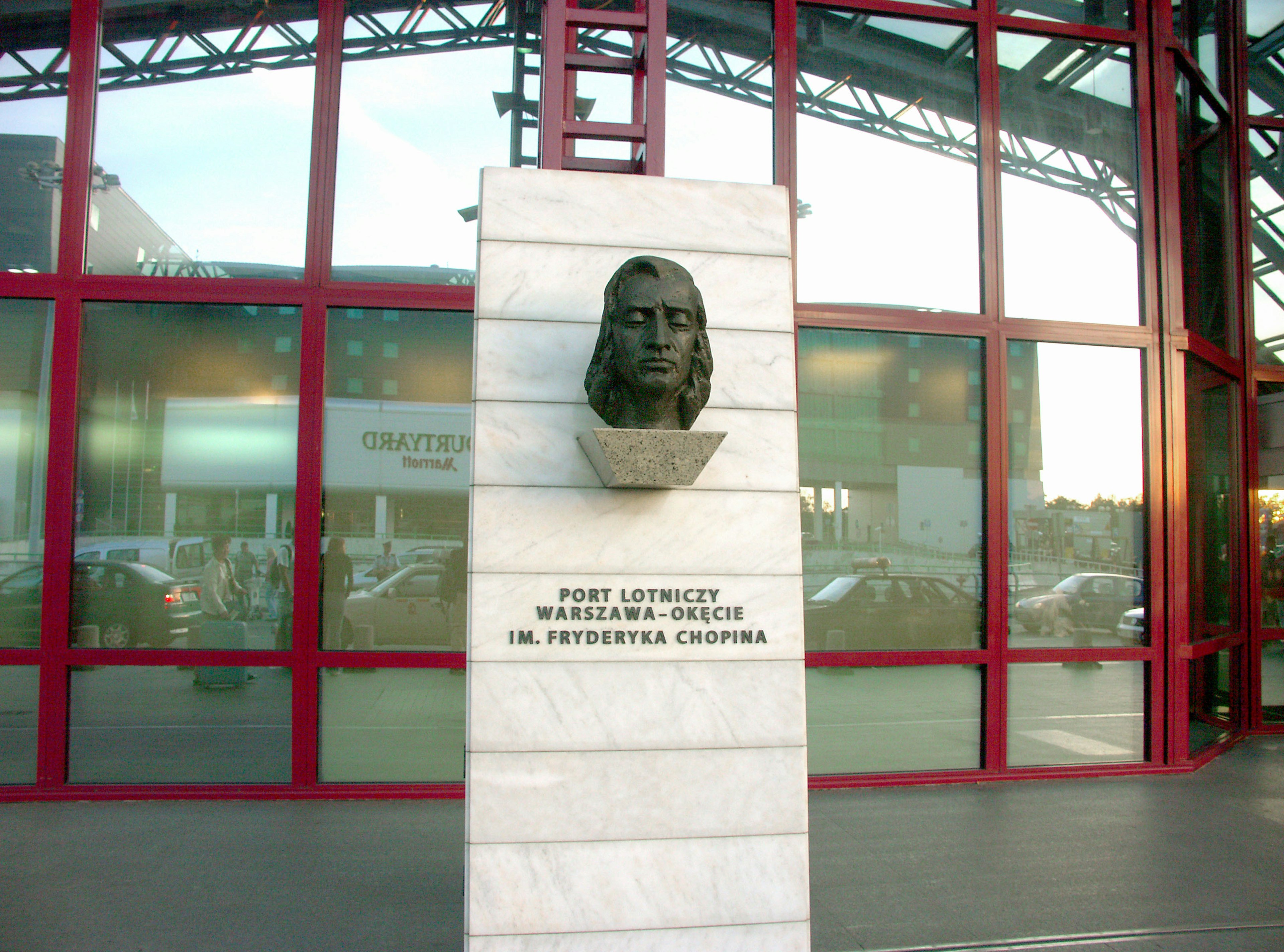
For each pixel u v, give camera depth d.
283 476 6.87
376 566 6.84
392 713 6.74
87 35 6.96
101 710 6.61
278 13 7.17
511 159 7.32
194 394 6.87
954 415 7.52
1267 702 9.18
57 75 6.96
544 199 4.41
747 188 4.57
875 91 7.66
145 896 4.86
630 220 4.46
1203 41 9.27
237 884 5.03
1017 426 7.59
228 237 6.98
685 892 4.03
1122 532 7.67
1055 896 5.00
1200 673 8.29
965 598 7.40
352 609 6.79
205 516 6.80
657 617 4.17
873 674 7.23
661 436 3.82
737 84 7.53
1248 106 9.64
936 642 7.33
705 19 7.56
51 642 6.57
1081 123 7.94
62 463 6.68
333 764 6.68
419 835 5.85
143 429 6.81
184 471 6.82
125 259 6.90
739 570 4.26
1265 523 9.36
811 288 7.40
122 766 6.59
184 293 6.84
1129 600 7.64
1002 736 7.28
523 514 4.15
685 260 4.48
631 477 3.89
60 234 6.83
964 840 5.88
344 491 6.85
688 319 3.98
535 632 4.09
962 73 7.79
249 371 6.91
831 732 7.14
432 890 4.98
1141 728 7.58
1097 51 8.02
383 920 4.60
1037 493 7.56
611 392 4.04
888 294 7.50
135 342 6.86
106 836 5.78
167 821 6.08
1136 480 7.72
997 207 7.66
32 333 6.78
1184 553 7.70
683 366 3.95
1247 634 8.99
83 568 6.69
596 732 4.06
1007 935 4.52
